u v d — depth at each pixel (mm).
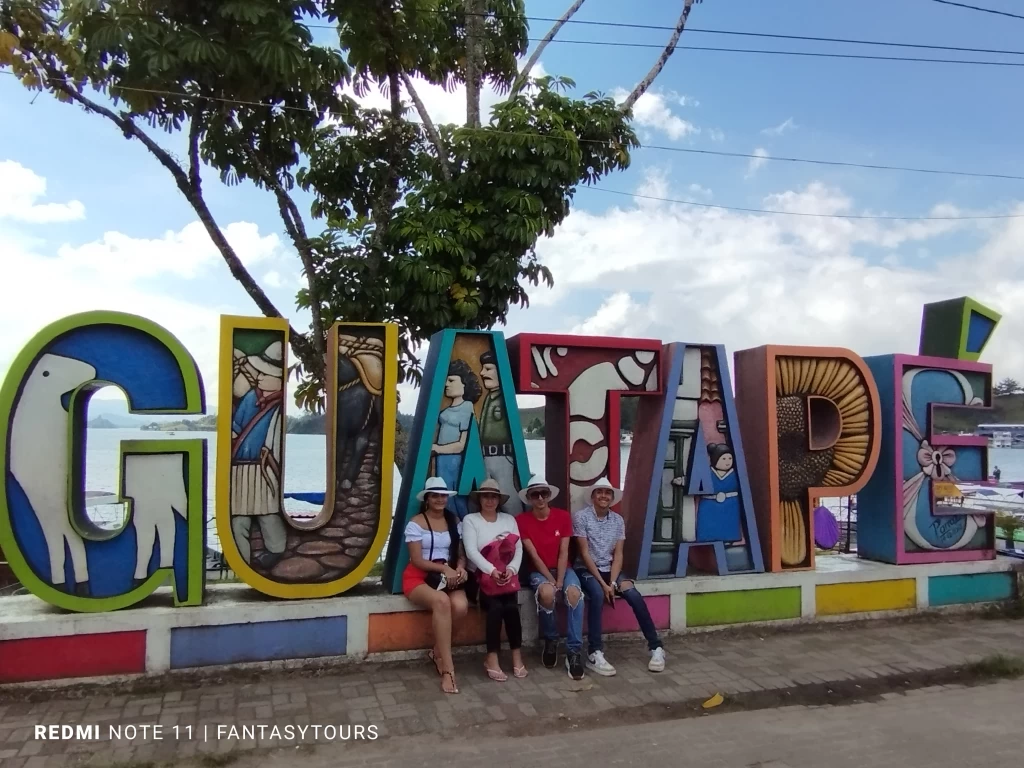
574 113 7590
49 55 6703
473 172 7352
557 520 5441
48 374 4629
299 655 4984
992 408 7227
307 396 7879
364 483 5281
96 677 4578
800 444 6422
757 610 6188
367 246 7598
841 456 6531
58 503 4652
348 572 5199
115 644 4633
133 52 6121
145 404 4758
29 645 4477
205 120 7293
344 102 8305
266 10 6203
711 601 6062
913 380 6895
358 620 5105
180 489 4887
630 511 6246
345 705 4449
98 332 4707
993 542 7176
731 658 5480
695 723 4359
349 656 5078
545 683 4891
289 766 3697
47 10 6766
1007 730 4316
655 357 6090
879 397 6797
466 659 5297
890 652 5715
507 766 3742
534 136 7039
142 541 4812
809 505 6406
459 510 5441
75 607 4652
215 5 6309
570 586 5105
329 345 5359
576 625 5000
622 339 5938
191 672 4750
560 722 4301
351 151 8125
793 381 6418
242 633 4871
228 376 4961
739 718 4453
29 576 4578
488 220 7242
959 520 7062
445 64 8672
